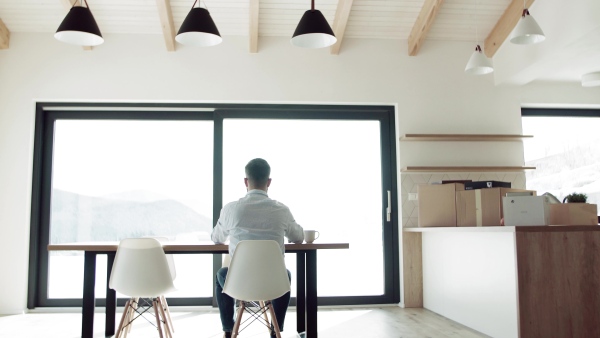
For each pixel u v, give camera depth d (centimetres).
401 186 519
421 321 432
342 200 534
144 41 516
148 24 507
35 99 505
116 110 527
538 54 459
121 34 516
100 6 484
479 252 381
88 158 526
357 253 529
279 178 531
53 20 500
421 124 528
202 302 509
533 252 310
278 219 292
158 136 532
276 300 310
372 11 503
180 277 512
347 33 529
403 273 512
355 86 527
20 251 490
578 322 308
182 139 532
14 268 488
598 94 550
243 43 522
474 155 530
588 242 315
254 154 530
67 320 450
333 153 538
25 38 511
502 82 523
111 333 365
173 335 388
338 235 530
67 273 512
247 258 271
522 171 533
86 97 507
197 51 518
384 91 529
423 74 534
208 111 533
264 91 519
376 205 535
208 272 516
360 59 530
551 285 309
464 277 409
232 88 517
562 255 312
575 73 511
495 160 532
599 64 477
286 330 397
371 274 528
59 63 509
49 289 508
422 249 512
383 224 530
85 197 521
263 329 406
